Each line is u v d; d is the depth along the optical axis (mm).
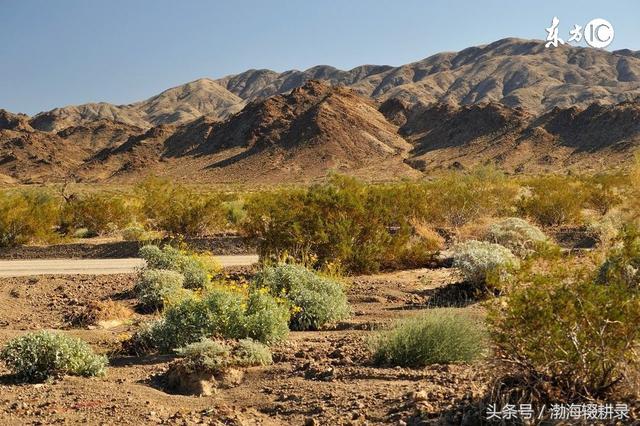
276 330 9125
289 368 7605
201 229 25297
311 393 6570
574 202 25031
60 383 7551
